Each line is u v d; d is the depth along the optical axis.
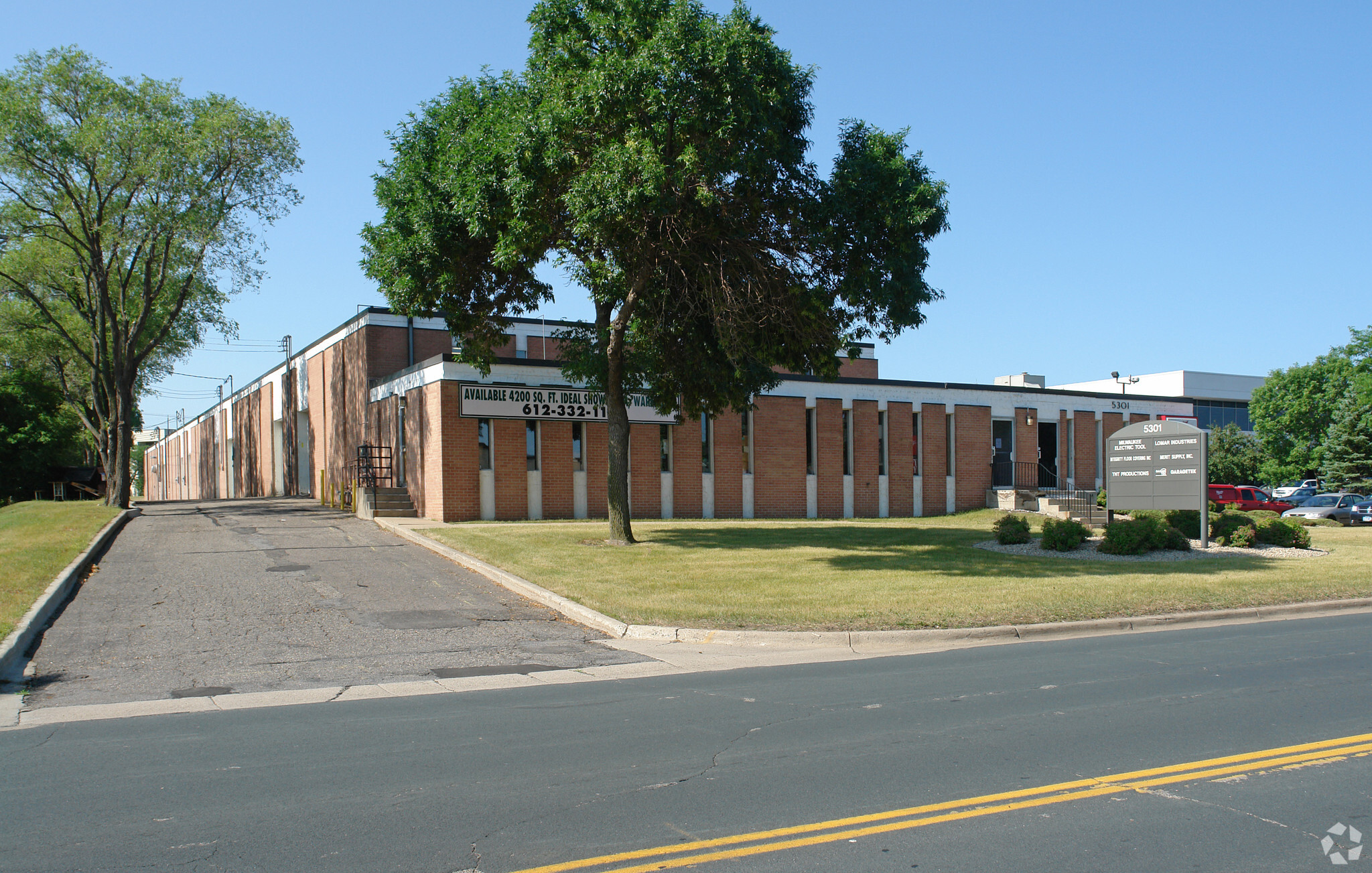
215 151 27.88
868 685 8.84
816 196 16.64
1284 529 21.05
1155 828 5.01
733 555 18.00
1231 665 9.83
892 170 16.02
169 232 28.14
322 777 5.96
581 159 16.02
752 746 6.66
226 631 11.62
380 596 14.23
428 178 17.22
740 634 11.38
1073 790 5.66
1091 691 8.50
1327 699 8.13
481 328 19.91
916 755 6.43
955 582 15.03
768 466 30.58
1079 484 37.22
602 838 4.87
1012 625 12.08
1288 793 5.59
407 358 31.91
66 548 16.84
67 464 50.12
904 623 11.87
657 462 28.30
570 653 10.74
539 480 26.17
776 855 4.64
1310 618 13.71
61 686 8.94
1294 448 60.12
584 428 27.00
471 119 17.64
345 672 9.64
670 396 20.44
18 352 37.28
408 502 26.48
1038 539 21.75
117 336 28.14
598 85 14.61
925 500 33.59
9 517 23.09
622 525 19.52
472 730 7.18
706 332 19.05
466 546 18.69
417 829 5.00
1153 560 18.34
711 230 16.19
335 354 34.56
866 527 25.50
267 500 35.06
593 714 7.73
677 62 14.23
